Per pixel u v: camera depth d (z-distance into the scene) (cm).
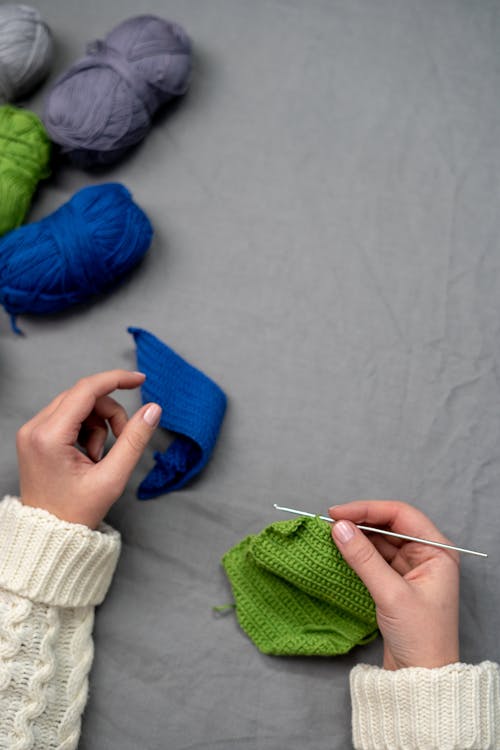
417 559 91
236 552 95
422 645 83
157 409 89
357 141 109
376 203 107
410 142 108
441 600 86
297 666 94
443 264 105
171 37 101
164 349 98
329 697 93
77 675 90
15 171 98
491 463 99
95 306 104
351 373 102
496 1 112
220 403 99
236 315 104
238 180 107
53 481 88
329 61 111
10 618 85
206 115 109
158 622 95
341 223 106
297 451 100
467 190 107
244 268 105
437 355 102
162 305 104
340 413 101
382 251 105
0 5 107
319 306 104
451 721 80
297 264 105
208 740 93
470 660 94
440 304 104
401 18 112
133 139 103
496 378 102
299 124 109
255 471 99
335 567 89
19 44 100
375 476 99
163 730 93
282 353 103
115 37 100
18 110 101
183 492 98
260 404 101
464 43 111
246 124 109
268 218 106
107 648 95
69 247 95
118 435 97
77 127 99
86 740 93
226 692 94
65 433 88
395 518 92
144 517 98
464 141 108
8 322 104
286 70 111
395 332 103
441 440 100
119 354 103
